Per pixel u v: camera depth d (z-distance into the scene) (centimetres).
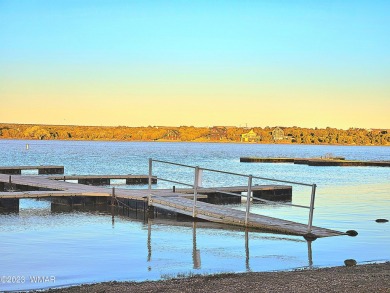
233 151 18912
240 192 3478
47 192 2816
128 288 1234
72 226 2272
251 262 1630
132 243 1917
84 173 6731
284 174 6638
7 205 2705
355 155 16725
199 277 1349
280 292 1169
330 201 3416
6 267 1555
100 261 1636
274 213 2822
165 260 1653
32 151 15012
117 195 2812
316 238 2014
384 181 5344
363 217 2647
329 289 1189
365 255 1738
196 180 2425
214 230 2180
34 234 2080
